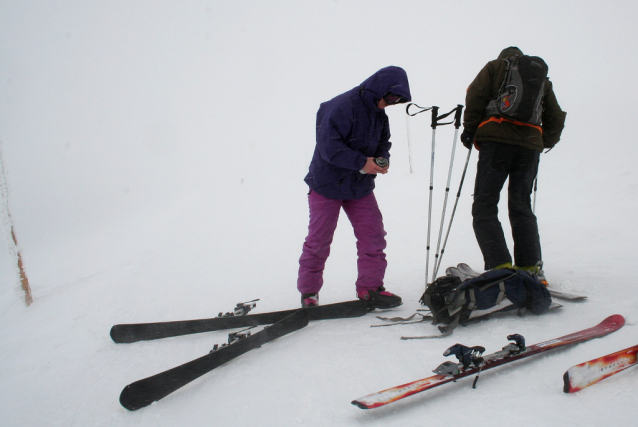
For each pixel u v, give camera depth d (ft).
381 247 9.26
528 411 4.60
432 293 7.75
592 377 4.94
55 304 14.80
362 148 8.80
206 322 8.51
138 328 8.57
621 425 4.12
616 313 7.06
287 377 6.28
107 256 27.40
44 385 7.17
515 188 8.65
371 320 8.52
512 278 7.38
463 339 6.89
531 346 5.90
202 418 5.45
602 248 11.41
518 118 8.05
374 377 6.00
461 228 17.20
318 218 9.07
